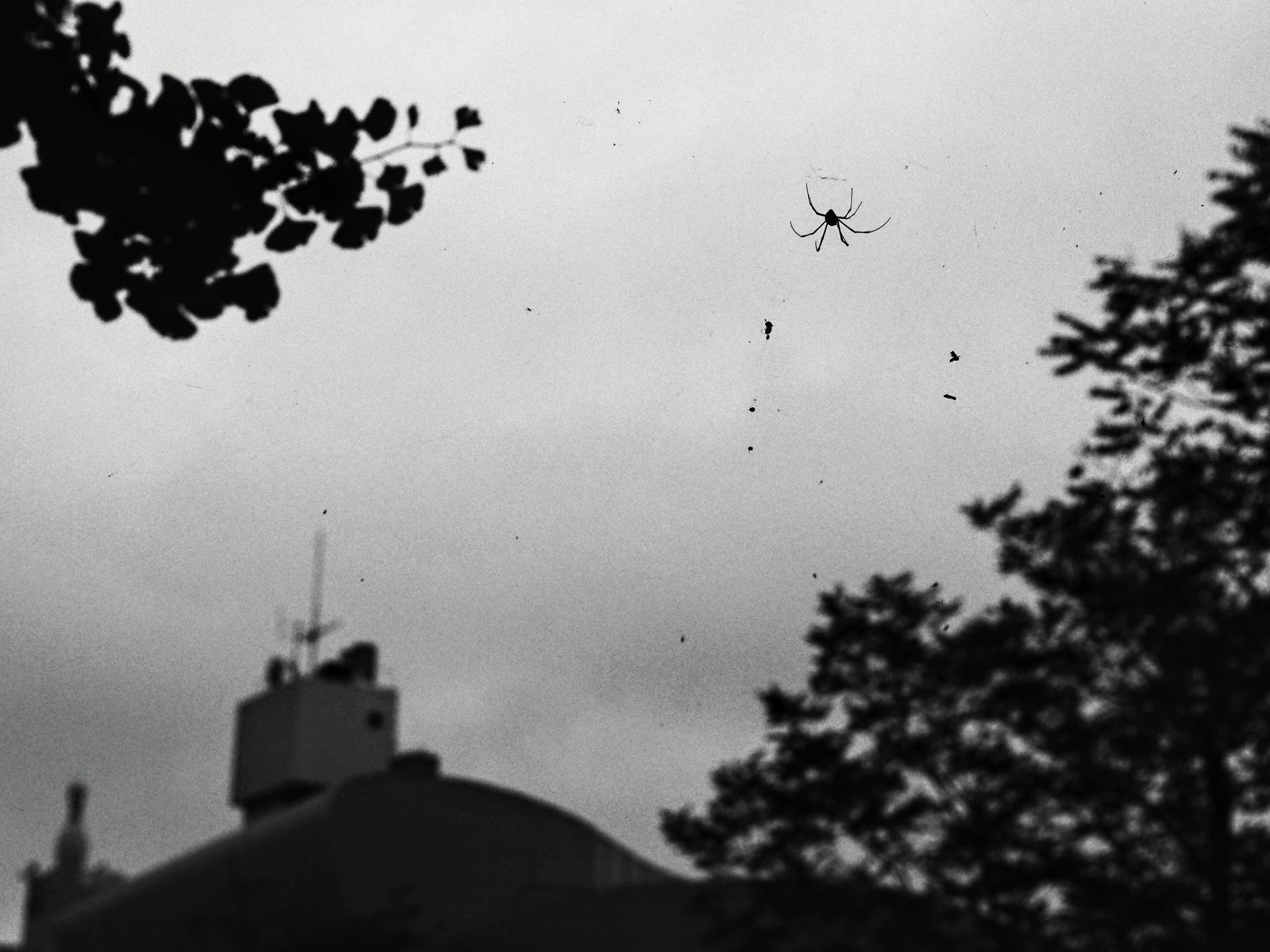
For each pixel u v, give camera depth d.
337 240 6.76
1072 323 23.23
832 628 24.34
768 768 24.08
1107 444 23.28
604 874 31.02
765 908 23.61
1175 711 22.06
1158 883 21.62
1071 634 23.27
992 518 23.88
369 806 30.81
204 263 6.51
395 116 6.72
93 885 40.94
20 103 6.07
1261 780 21.89
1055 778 22.75
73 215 6.38
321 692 38.28
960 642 23.56
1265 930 20.77
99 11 6.16
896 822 23.11
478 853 30.31
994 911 21.98
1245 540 22.59
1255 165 22.42
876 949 22.73
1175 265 22.77
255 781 38.06
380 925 30.06
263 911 30.38
